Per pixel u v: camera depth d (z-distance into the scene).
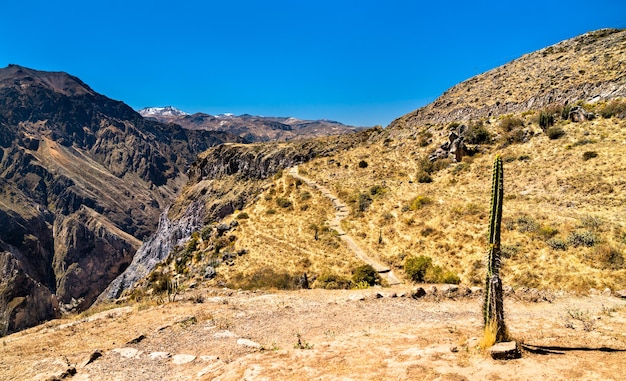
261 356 9.91
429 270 29.88
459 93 101.81
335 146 108.38
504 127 56.91
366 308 15.72
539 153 46.91
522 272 25.77
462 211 38.28
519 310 14.69
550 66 85.00
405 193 50.09
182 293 21.16
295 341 11.98
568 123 50.78
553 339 10.04
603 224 28.14
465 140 56.44
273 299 18.08
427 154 60.84
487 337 9.14
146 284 50.81
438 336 11.13
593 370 7.59
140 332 13.65
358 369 8.52
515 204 36.91
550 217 31.78
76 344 12.66
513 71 96.00
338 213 50.84
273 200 61.28
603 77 64.81
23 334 15.35
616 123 46.38
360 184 58.31
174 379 9.52
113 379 9.77
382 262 35.62
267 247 45.09
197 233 58.12
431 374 7.92
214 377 9.09
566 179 38.47
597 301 15.66
